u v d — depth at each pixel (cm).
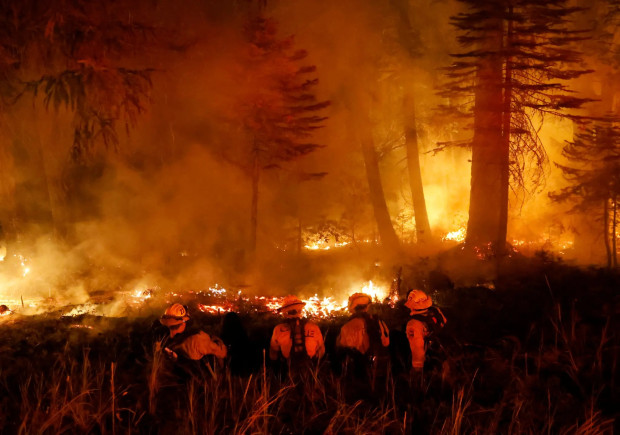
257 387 585
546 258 1470
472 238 2200
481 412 535
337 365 688
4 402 554
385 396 571
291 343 629
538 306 947
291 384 573
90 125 1678
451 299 1159
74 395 545
